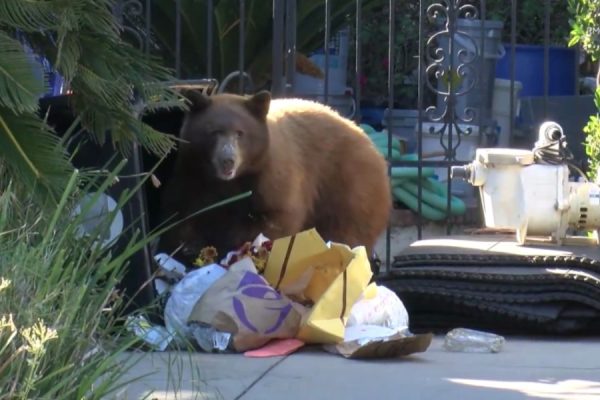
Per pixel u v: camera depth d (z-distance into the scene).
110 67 8.38
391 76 13.96
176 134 12.12
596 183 12.05
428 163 14.04
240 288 10.01
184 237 11.66
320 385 8.70
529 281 11.12
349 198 12.44
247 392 8.47
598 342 10.98
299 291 10.49
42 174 7.84
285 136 11.98
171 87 9.98
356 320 10.16
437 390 8.57
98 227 8.07
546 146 11.89
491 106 18.17
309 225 12.35
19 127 7.86
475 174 12.11
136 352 8.48
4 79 7.61
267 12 17.83
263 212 11.62
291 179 11.76
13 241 7.33
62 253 6.87
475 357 9.98
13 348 6.16
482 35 14.32
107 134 10.31
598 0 13.05
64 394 6.36
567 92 19.28
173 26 17.94
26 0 7.82
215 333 9.90
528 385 8.80
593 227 11.88
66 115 10.24
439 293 11.29
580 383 8.88
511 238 12.72
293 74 14.53
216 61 18.22
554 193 11.79
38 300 6.50
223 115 11.31
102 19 8.30
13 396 5.97
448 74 14.70
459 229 16.80
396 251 16.61
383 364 9.55
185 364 9.32
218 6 17.67
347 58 19.84
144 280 10.35
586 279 11.01
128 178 10.35
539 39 20.80
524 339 11.18
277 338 10.09
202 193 11.56
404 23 20.69
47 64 9.15
